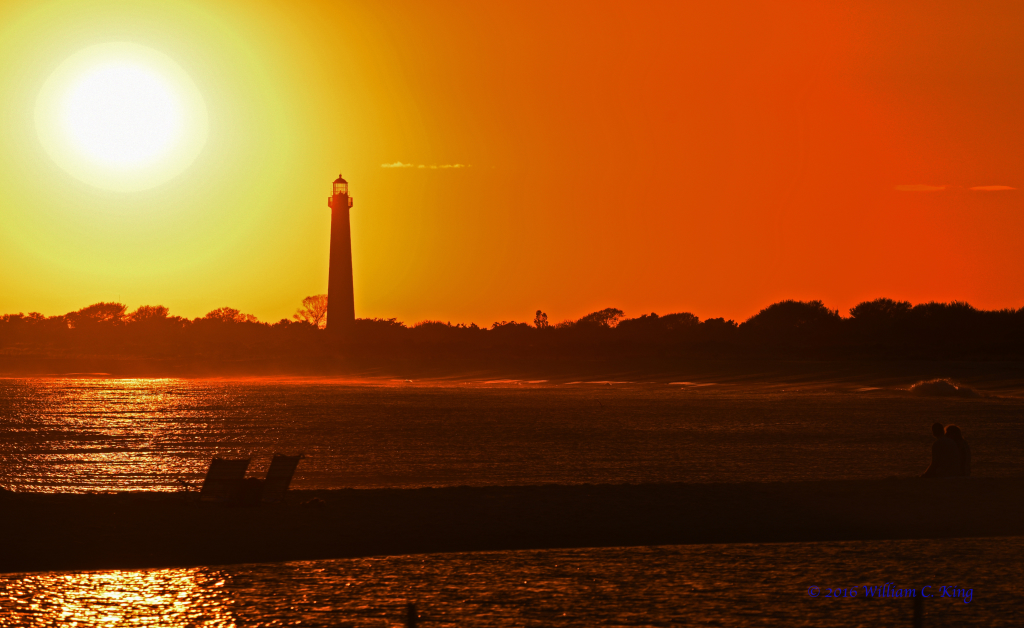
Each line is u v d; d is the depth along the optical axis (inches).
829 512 3056.1
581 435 6653.5
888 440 6333.7
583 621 1956.2
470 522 2933.1
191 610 2037.4
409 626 1763.0
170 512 2960.1
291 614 2007.9
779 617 1979.6
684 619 1967.3
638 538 2773.1
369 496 3253.0
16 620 1972.2
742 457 5359.3
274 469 3176.7
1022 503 3142.2
